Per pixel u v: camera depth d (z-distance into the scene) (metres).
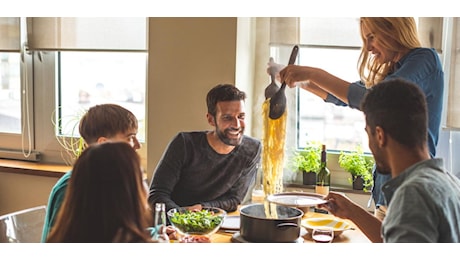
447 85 2.53
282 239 1.83
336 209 1.77
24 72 3.11
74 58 3.07
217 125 2.32
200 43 2.59
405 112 1.30
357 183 2.65
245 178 2.45
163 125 2.69
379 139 1.34
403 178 1.30
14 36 3.01
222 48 2.56
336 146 2.80
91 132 1.78
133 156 1.24
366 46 2.00
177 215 1.93
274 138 2.25
